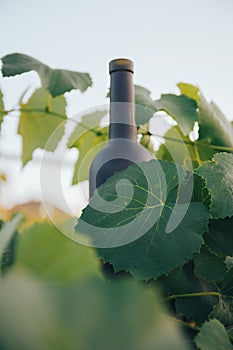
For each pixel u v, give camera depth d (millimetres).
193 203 322
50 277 95
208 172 362
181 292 330
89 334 90
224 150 618
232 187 356
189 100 617
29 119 622
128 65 409
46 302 86
